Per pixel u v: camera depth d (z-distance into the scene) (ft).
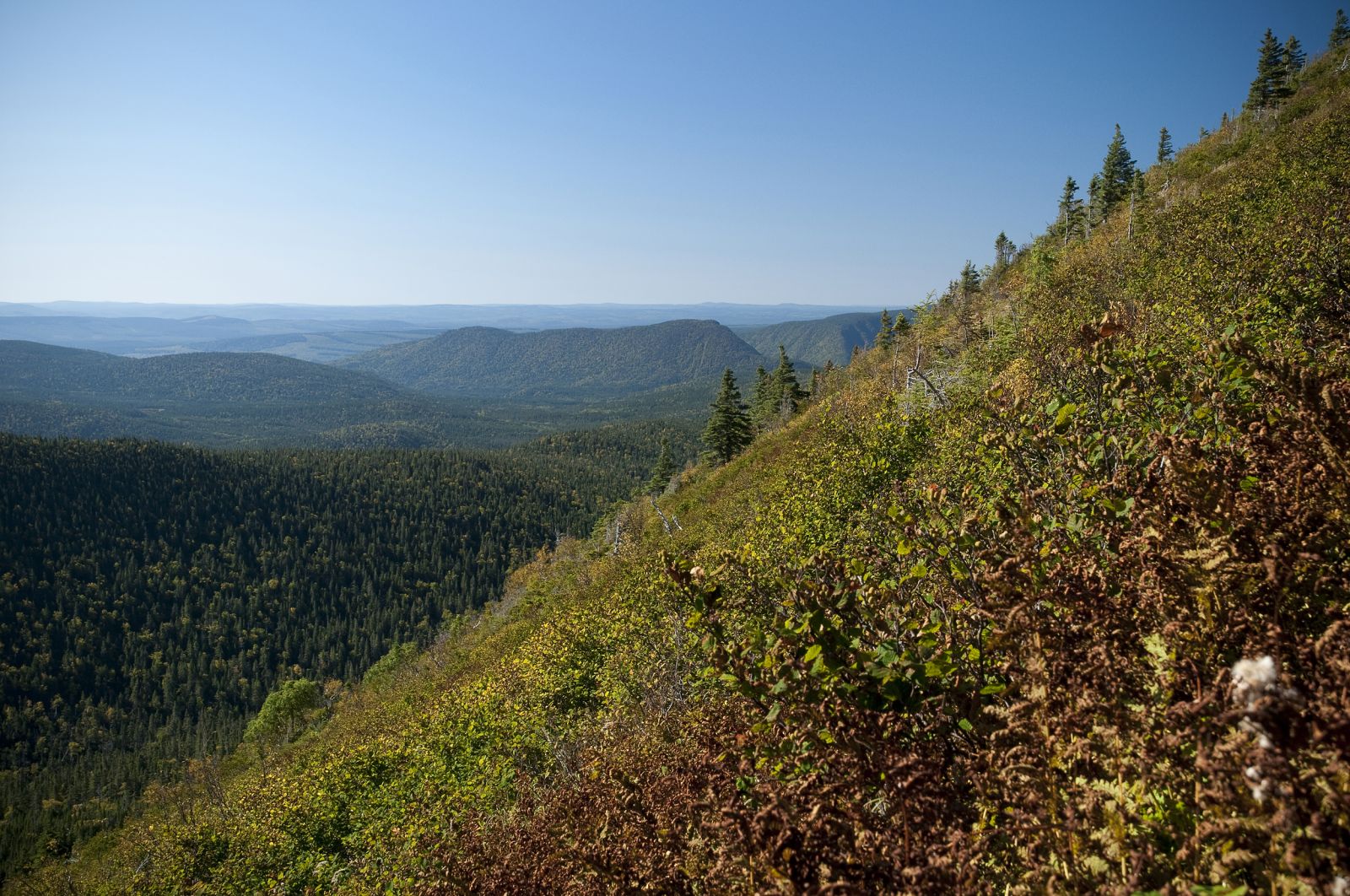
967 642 7.09
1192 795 4.95
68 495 600.80
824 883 5.61
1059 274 60.29
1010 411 10.71
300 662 506.07
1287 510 5.62
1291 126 94.12
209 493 654.53
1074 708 5.27
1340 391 6.04
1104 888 4.59
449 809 32.60
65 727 428.56
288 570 594.24
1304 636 5.17
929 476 21.43
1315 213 33.14
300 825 59.82
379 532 654.12
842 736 6.46
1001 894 5.89
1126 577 6.18
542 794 22.41
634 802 11.16
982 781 5.77
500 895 13.30
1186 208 55.36
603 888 9.86
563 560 180.75
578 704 41.73
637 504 182.70
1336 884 3.48
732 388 170.60
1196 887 4.03
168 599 551.59
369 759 61.98
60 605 517.96
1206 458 6.49
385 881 27.63
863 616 7.25
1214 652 5.13
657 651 30.63
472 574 610.24
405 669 211.00
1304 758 3.89
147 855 102.22
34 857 267.59
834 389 134.51
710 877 7.40
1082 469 8.27
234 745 386.93
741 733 8.05
